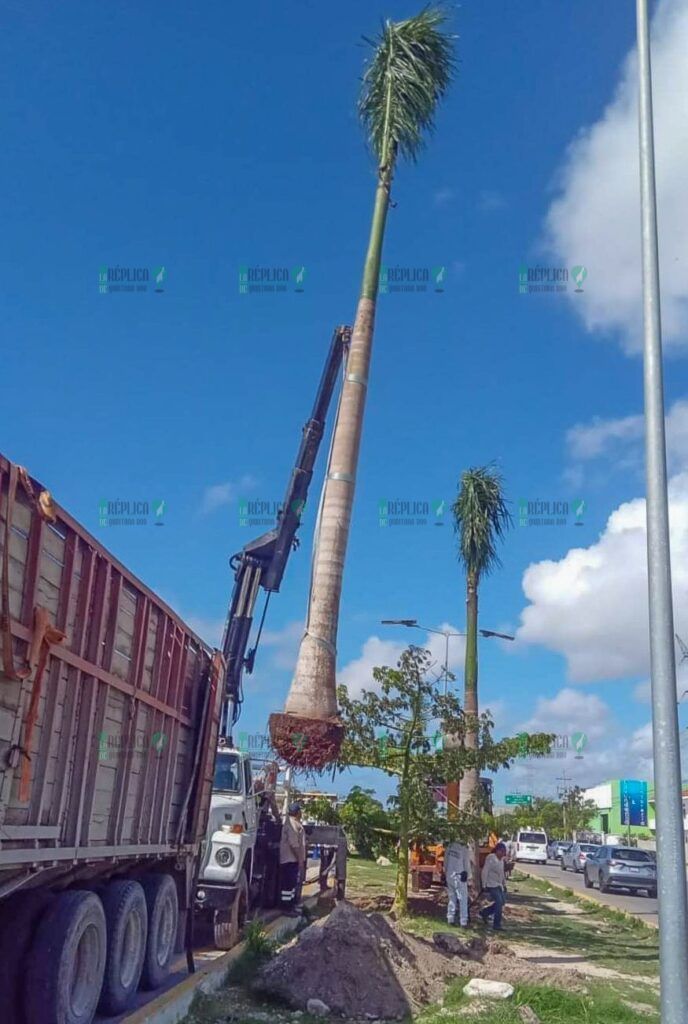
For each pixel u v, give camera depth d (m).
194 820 11.17
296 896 16.92
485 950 14.02
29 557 6.50
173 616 10.10
